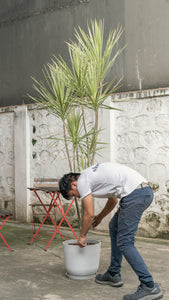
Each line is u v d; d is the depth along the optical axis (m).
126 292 2.94
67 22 5.82
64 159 5.75
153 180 4.87
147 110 4.93
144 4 5.01
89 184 2.82
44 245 4.53
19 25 6.45
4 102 6.67
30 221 6.17
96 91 3.79
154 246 4.41
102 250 4.24
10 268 3.58
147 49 4.98
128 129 5.10
